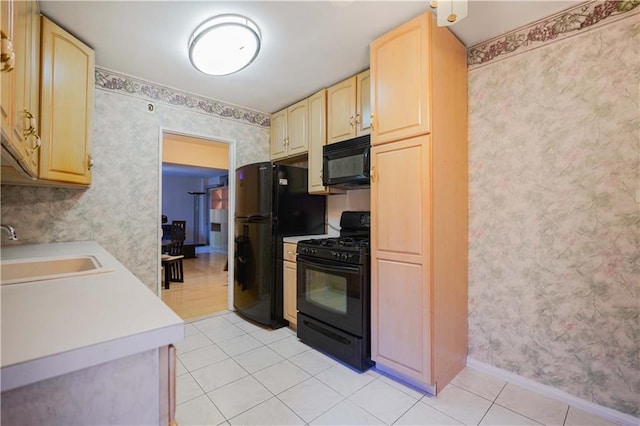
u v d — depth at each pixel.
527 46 1.86
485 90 2.04
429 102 1.73
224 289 4.33
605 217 1.60
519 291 1.90
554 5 1.69
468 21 1.83
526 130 1.87
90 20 1.80
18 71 1.10
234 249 3.35
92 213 2.41
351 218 2.77
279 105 3.31
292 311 2.74
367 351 2.07
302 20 1.82
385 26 1.89
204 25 1.83
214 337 2.65
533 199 1.84
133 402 0.62
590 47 1.64
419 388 1.86
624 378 1.55
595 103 1.63
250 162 3.44
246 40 1.91
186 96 2.92
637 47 1.51
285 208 2.95
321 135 2.84
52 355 0.51
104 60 2.31
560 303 1.75
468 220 2.11
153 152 2.71
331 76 2.59
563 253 1.74
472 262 2.10
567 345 1.72
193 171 7.96
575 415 1.62
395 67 1.88
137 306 0.77
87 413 0.57
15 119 1.06
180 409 1.66
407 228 1.83
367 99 2.44
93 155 2.41
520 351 1.89
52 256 1.57
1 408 0.50
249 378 1.97
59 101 1.79
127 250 2.57
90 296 0.85
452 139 1.93
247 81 2.69
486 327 2.04
